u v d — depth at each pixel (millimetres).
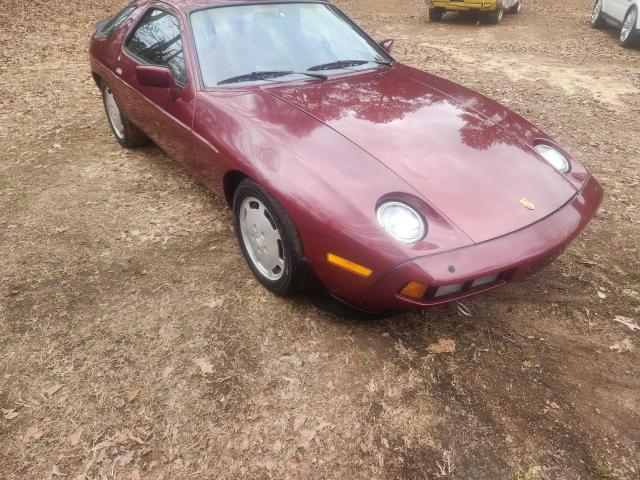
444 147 2662
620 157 4984
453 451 2111
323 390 2375
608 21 10477
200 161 3186
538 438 2166
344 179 2367
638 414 2287
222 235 3539
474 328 2754
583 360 2574
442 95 3271
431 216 2268
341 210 2281
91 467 2049
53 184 4227
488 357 2576
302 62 3355
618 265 3320
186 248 3398
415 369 2490
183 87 3256
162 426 2209
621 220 3871
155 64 3648
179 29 3406
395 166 2463
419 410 2283
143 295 2959
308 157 2490
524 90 6984
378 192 2312
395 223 2213
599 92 6938
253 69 3234
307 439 2154
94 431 2188
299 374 2453
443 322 2787
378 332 2705
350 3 14633
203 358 2537
